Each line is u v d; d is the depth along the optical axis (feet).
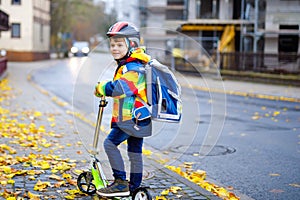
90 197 15.76
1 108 38.88
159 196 16.14
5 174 17.99
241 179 19.94
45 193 15.98
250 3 99.96
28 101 45.83
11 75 84.02
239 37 106.22
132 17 140.05
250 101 55.01
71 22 215.51
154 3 131.85
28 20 137.39
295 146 27.22
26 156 21.48
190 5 109.81
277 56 85.30
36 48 143.84
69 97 50.39
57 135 26.99
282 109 46.88
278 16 94.22
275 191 18.28
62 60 150.61
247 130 32.65
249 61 89.45
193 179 19.20
